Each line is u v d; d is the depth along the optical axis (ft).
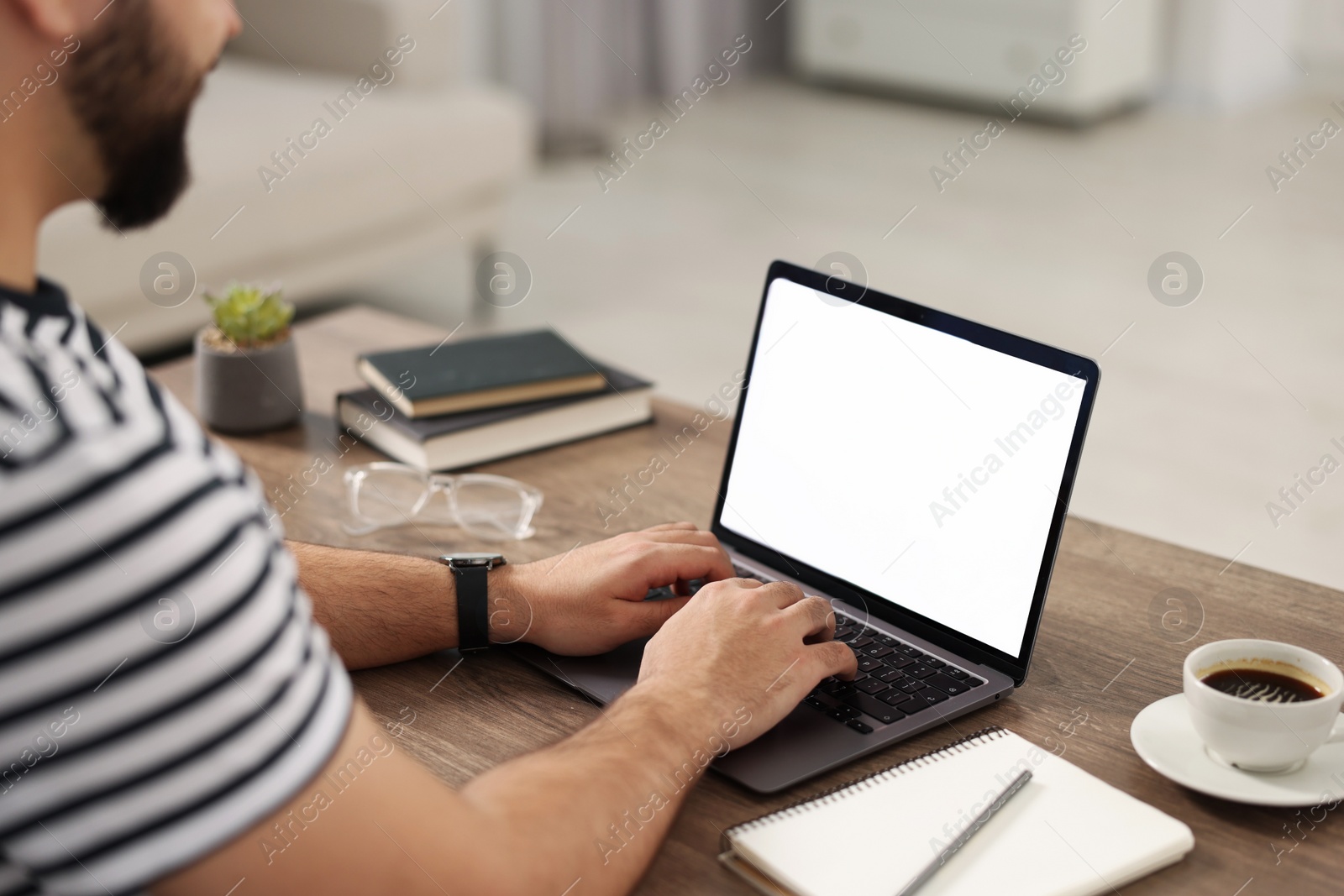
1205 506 7.66
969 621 2.89
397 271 11.89
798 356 3.33
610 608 2.94
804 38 17.61
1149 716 2.66
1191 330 10.14
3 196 1.67
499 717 2.75
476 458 4.14
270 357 4.27
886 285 11.06
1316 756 2.50
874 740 2.60
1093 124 15.96
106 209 1.90
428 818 1.91
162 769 1.64
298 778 1.76
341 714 1.86
